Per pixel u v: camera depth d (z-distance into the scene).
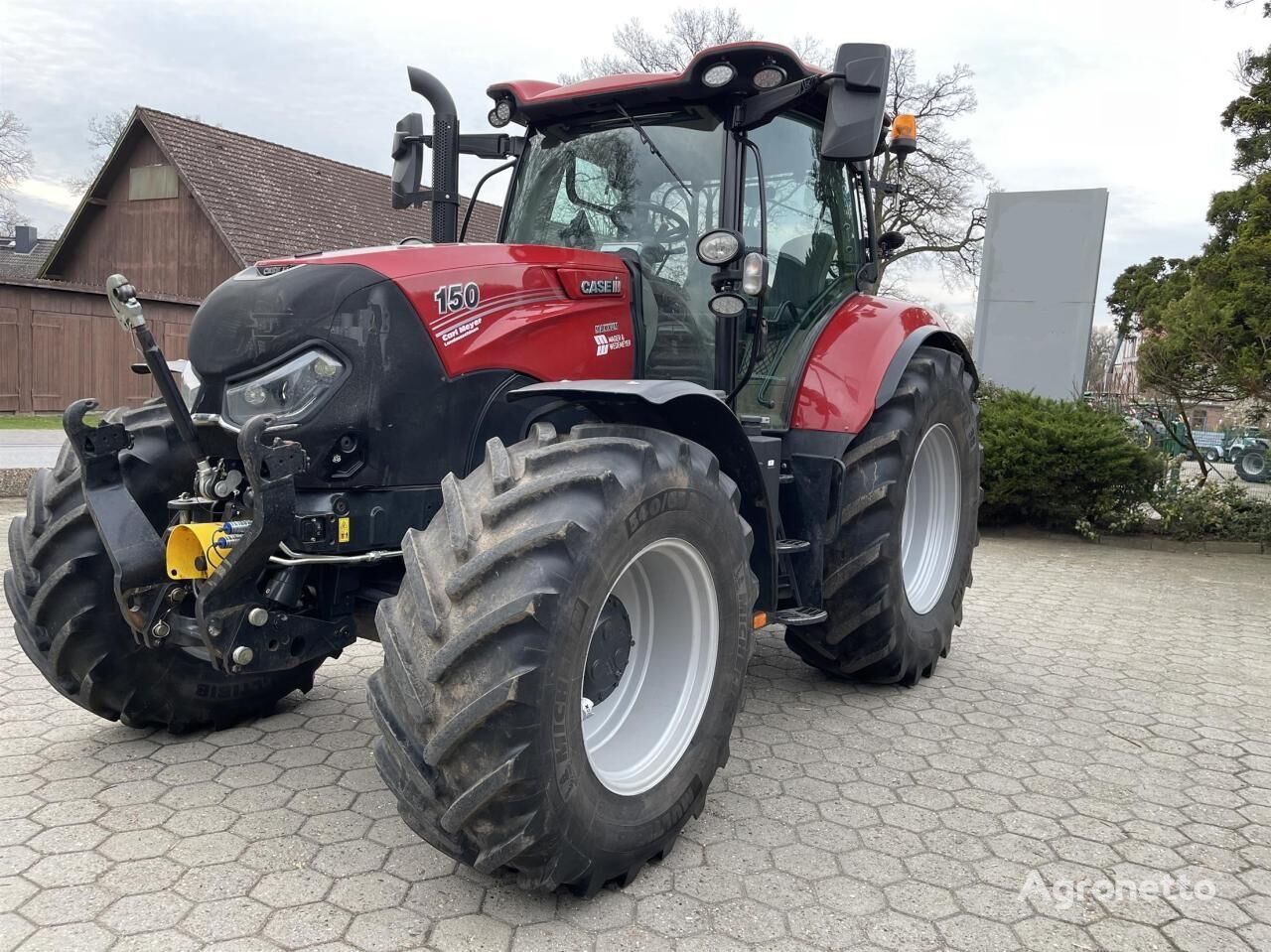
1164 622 5.46
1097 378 24.48
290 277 2.48
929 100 21.83
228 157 21.28
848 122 2.92
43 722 3.32
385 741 2.09
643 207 3.38
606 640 2.40
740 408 3.34
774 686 4.00
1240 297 8.41
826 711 3.70
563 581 2.02
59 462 3.07
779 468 3.38
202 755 3.06
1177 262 17.95
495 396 2.75
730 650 2.57
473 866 2.10
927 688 4.03
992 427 8.84
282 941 2.03
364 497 2.55
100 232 22.20
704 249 2.93
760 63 3.11
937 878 2.42
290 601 2.54
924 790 2.96
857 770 3.11
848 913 2.24
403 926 2.11
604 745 2.43
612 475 2.16
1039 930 2.20
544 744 2.00
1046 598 6.13
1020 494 8.83
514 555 2.02
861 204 4.21
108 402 17.81
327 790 2.81
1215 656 4.70
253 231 20.20
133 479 2.84
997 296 11.05
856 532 3.52
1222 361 8.65
